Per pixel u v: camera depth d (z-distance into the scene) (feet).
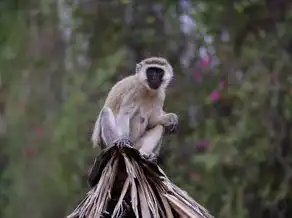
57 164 56.08
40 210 59.82
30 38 63.41
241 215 48.55
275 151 49.03
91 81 56.75
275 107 49.32
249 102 49.75
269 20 54.29
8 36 63.46
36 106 63.41
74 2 59.77
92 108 55.06
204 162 49.03
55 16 62.64
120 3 58.54
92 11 59.11
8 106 63.87
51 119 62.34
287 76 50.16
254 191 49.67
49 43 63.52
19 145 62.54
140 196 23.66
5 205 61.87
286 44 52.34
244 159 48.44
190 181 50.80
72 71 61.77
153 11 58.70
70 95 57.52
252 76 50.60
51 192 58.80
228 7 54.34
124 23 58.49
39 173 60.34
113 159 24.47
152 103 31.32
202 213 24.35
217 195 48.85
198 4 56.80
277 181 49.14
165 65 31.76
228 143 48.65
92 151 54.54
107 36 58.75
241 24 54.03
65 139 55.11
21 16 63.31
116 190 24.59
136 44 58.65
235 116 51.78
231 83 53.52
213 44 55.52
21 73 63.62
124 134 30.09
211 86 54.39
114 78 55.31
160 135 30.99
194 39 57.82
